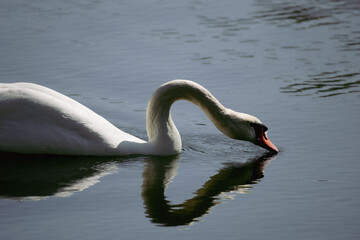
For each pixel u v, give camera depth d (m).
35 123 13.58
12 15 24.03
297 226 10.82
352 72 19.09
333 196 11.99
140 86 18.12
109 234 10.42
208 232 10.58
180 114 16.78
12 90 13.72
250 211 11.40
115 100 17.23
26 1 25.98
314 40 21.83
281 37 22.12
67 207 11.38
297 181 12.71
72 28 22.62
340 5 26.14
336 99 17.16
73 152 13.75
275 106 16.78
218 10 25.20
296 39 21.94
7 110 13.56
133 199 11.80
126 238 10.29
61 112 13.64
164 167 13.50
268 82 18.45
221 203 11.73
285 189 12.34
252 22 23.70
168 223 10.87
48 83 18.12
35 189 12.11
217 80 18.56
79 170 13.12
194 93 13.98
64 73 18.88
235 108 16.67
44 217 10.98
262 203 11.73
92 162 13.56
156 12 24.67
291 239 10.37
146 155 14.05
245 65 19.67
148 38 21.83
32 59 19.80
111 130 14.19
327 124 15.65
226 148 14.77
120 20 23.59
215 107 13.98
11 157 13.66
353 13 24.91
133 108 16.78
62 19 23.59
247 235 10.49
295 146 14.55
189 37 22.00
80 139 13.70
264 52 20.78
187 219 11.05
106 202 11.66
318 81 18.45
